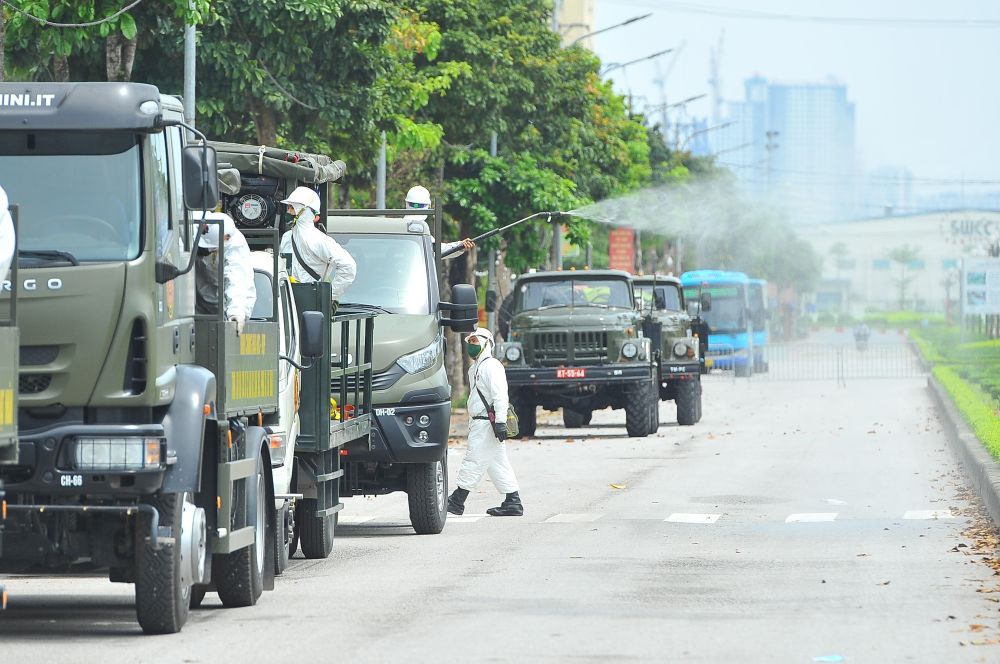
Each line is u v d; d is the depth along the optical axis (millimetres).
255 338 34719
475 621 32062
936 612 33031
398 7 86438
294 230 45000
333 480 43688
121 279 29359
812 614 32781
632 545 45531
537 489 63656
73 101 29906
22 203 29812
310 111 76188
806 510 54938
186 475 29812
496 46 109688
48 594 37500
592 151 126062
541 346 92875
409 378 48844
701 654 28188
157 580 30156
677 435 95375
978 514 52812
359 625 31719
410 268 52469
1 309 29094
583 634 30344
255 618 32781
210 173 29797
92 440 29109
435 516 49375
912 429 98562
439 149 107938
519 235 119000
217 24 69938
